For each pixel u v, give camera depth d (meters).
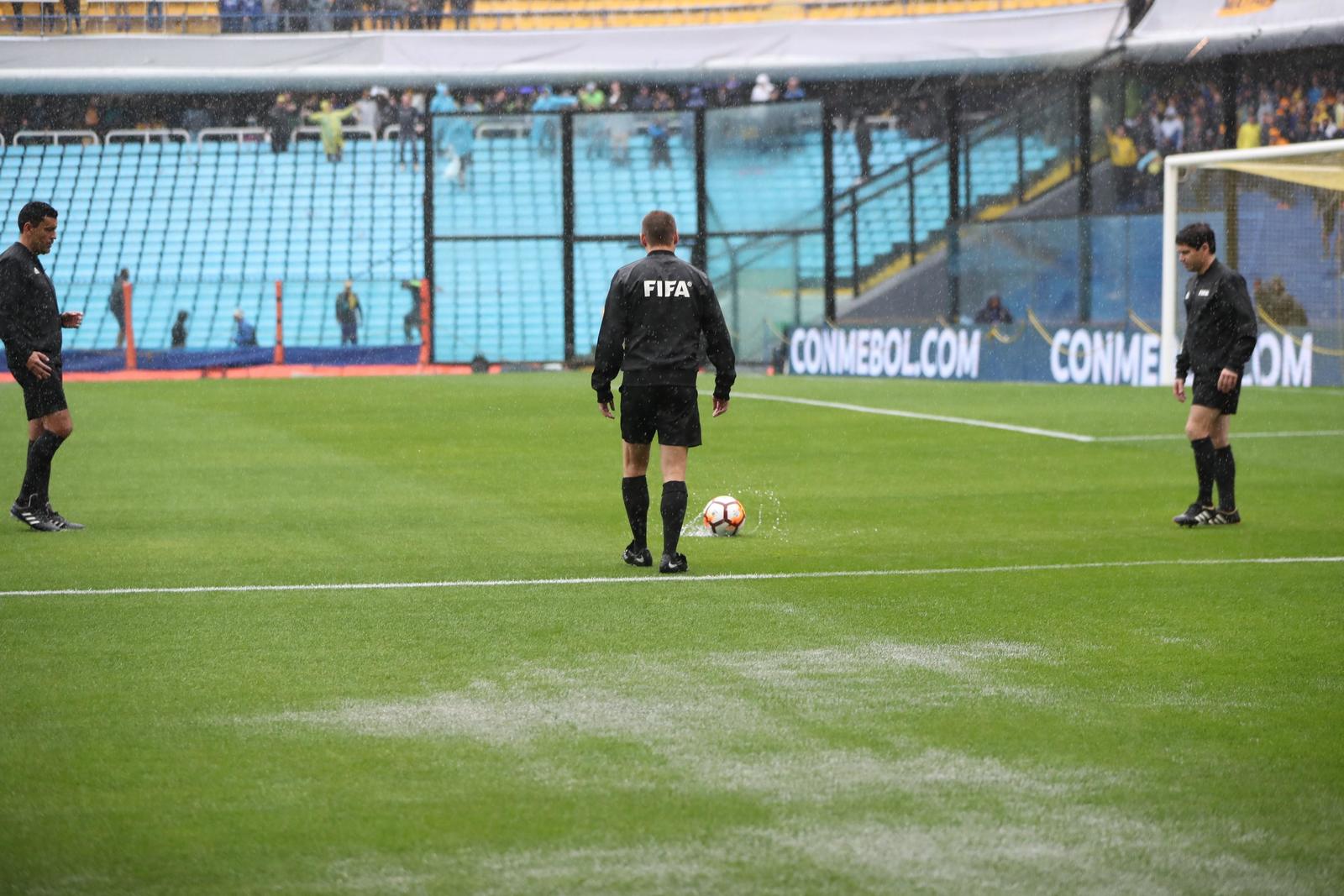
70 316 35.72
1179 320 85.19
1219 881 13.77
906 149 120.88
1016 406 70.38
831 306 110.69
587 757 17.38
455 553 32.12
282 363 108.31
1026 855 14.37
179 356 106.81
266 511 38.91
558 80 116.69
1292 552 32.28
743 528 35.88
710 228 114.12
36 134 129.38
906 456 51.31
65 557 31.72
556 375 97.12
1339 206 79.31
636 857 14.32
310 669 21.59
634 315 29.30
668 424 29.50
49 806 15.75
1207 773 16.78
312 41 118.31
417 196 128.00
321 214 127.06
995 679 20.97
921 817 15.38
